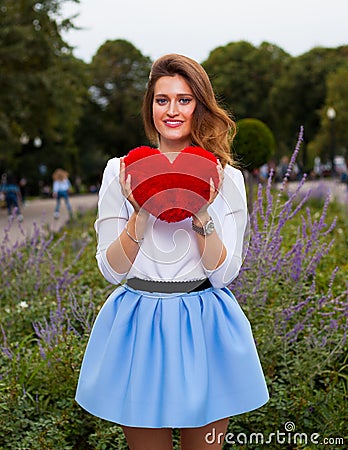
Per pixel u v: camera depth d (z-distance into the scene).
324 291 5.04
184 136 2.47
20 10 22.22
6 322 4.70
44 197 35.06
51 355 3.49
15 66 22.88
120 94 48.66
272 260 3.94
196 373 2.27
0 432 3.19
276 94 48.28
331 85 40.97
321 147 42.03
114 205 2.39
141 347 2.32
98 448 3.18
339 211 12.17
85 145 47.75
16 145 24.83
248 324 2.46
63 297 4.86
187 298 2.37
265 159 9.17
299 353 3.78
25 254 6.01
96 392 2.35
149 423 2.25
